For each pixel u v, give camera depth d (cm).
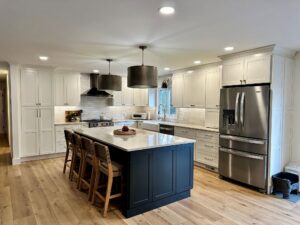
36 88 531
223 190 366
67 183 389
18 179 408
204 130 472
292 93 390
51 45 340
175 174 322
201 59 445
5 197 332
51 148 557
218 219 274
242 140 377
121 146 283
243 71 381
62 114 643
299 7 206
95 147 301
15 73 499
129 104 737
